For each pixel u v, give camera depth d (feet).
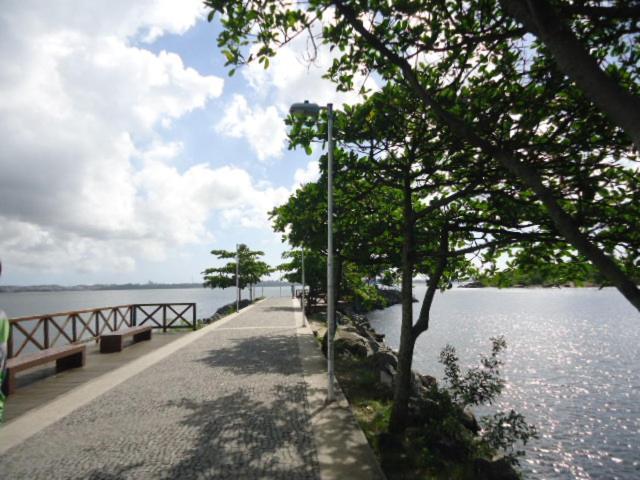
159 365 31.27
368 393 25.08
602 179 15.19
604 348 97.09
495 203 18.78
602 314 197.26
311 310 83.97
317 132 23.76
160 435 17.04
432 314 195.42
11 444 16.14
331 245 23.25
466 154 17.93
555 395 56.44
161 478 13.35
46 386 25.29
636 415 47.55
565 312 209.97
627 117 6.27
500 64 15.07
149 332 44.73
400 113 18.76
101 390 24.08
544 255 19.38
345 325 68.95
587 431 42.57
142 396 22.85
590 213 15.11
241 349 38.47
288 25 13.53
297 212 34.45
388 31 13.64
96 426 18.11
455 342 101.86
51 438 16.72
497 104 14.87
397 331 122.72
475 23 14.11
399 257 28.63
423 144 20.04
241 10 13.05
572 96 14.76
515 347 97.35
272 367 30.68
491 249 20.44
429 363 72.64
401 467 15.52
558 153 15.78
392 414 19.25
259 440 16.48
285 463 14.42
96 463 14.44
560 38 6.92
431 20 13.15
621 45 14.02
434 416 19.36
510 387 60.90
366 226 27.91
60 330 35.04
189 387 24.82
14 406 21.21
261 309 90.84
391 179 21.86
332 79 16.66
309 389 24.48
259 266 126.52
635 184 15.66
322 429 17.71
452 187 22.08
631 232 15.08
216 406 21.04
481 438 21.20
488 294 490.08
